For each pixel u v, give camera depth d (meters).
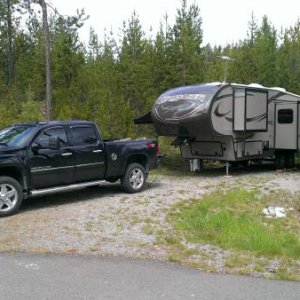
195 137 14.50
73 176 10.15
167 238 7.51
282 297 5.07
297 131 16.02
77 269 5.96
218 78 28.33
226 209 9.81
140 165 11.70
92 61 30.36
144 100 23.75
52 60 24.98
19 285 5.34
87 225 8.22
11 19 31.70
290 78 31.86
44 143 9.66
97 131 10.75
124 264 6.22
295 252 6.95
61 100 21.55
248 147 15.26
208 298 5.00
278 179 13.98
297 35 43.94
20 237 7.43
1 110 17.70
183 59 24.64
